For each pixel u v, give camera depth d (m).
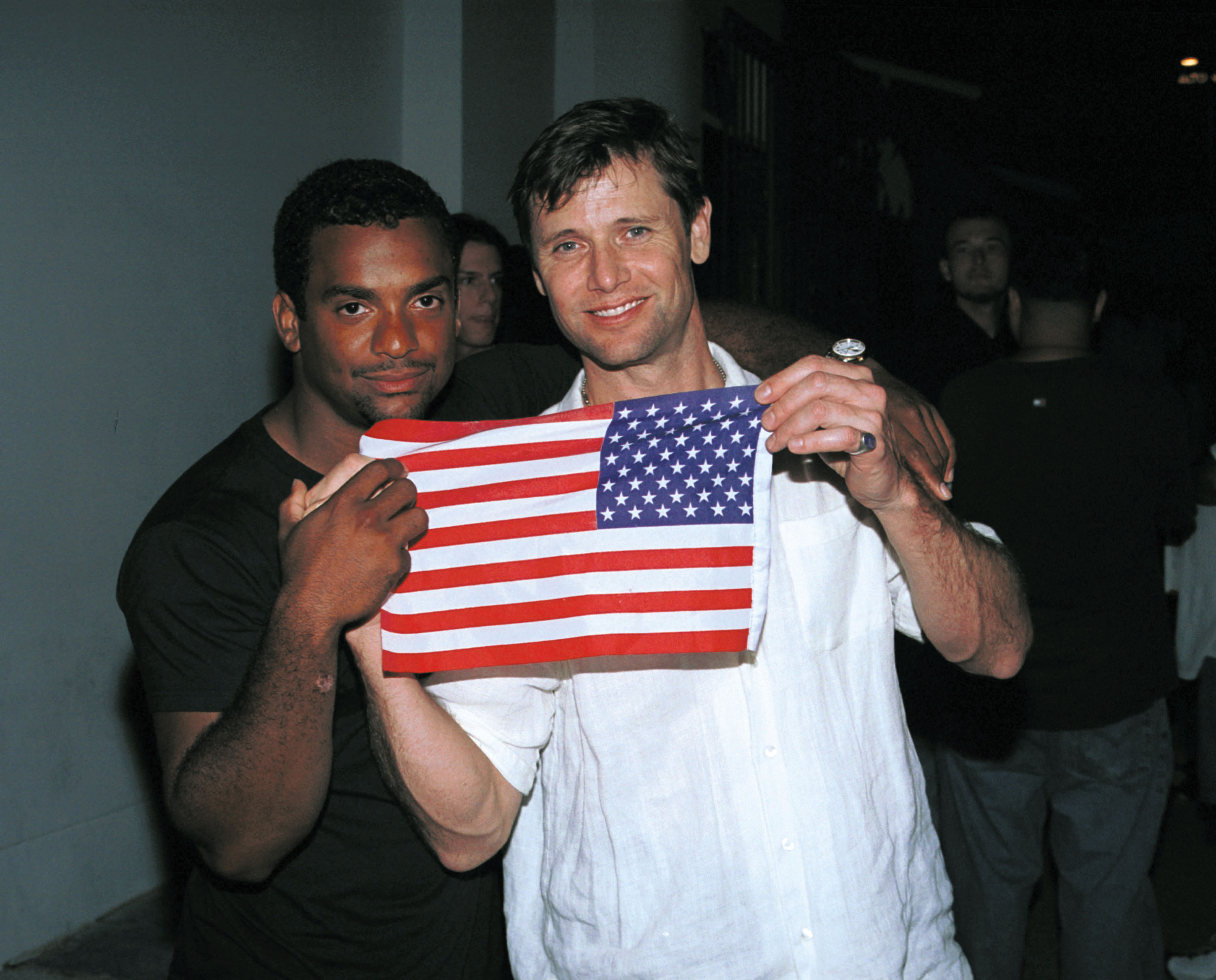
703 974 1.40
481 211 5.17
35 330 3.26
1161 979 2.70
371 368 1.55
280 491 1.63
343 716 1.59
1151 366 6.78
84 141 3.39
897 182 9.58
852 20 9.35
